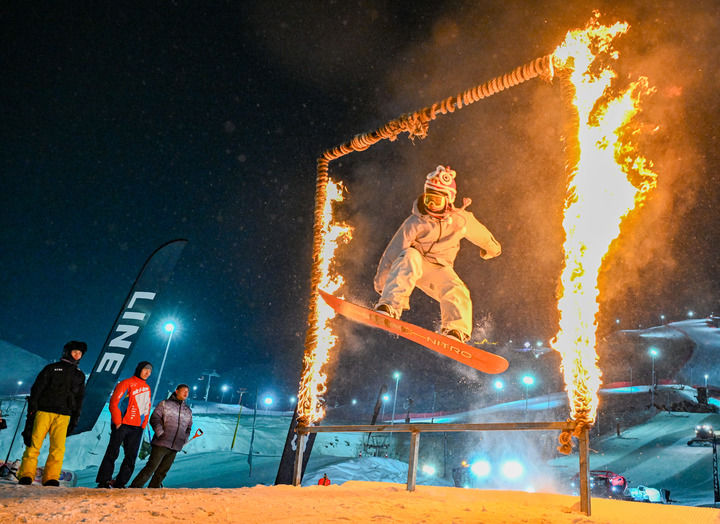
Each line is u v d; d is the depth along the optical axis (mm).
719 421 48156
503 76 5887
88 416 10422
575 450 41094
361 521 3531
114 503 3965
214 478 29922
